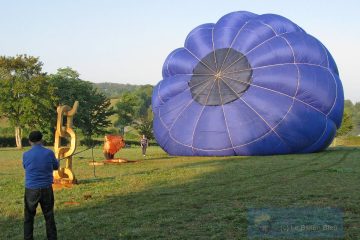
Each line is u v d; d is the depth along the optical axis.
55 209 10.47
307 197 11.31
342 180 14.62
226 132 26.44
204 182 14.63
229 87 27.28
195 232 7.96
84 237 7.87
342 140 58.28
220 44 28.97
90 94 70.31
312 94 26.75
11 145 63.78
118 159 23.56
